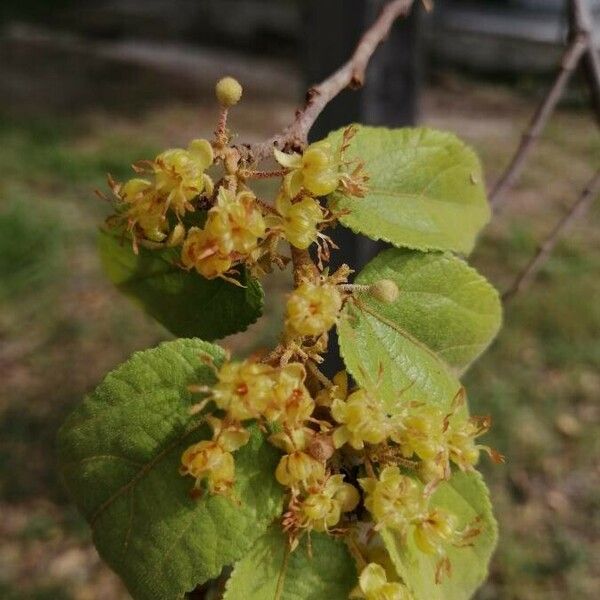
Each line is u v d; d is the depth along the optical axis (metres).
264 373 0.10
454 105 1.13
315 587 0.12
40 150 0.91
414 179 0.14
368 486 0.11
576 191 0.84
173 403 0.12
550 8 1.26
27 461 0.52
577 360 0.60
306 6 0.33
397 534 0.12
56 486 0.51
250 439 0.12
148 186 0.11
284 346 0.11
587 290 0.67
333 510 0.11
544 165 0.90
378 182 0.14
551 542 0.48
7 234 0.72
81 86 1.18
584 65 0.24
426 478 0.12
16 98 1.12
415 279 0.13
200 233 0.11
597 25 0.67
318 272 0.11
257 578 0.12
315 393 0.12
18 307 0.66
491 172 0.89
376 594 0.11
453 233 0.14
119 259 0.15
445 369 0.13
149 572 0.12
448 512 0.13
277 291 0.63
